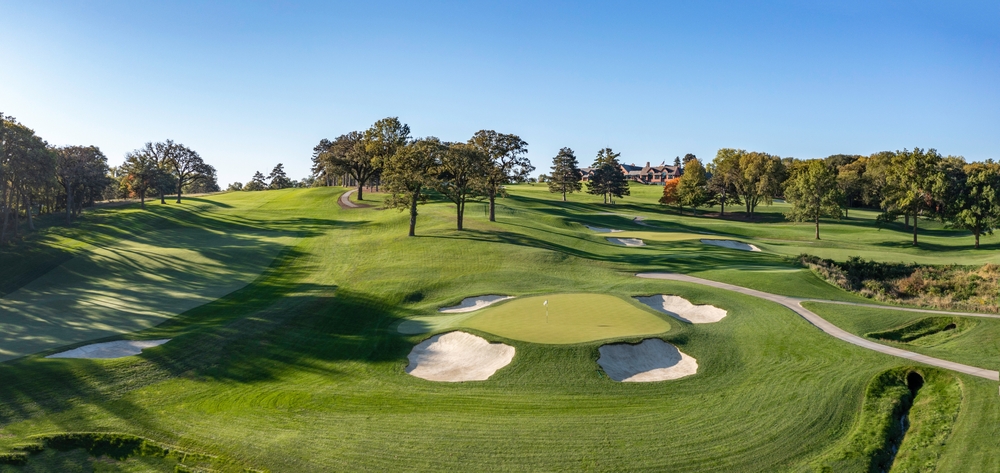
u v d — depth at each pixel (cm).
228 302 4122
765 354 3038
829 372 2745
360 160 9656
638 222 9488
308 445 2092
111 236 6662
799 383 2628
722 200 11875
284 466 1964
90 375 2641
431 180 6544
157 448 2097
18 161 5888
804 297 4431
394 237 6631
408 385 2702
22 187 6519
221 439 2147
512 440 2116
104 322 3503
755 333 3356
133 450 2097
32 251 5556
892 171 8562
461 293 4553
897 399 2475
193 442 2131
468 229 6962
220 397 2553
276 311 3875
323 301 4184
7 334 3189
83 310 3759
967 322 3544
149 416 2331
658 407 2414
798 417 2292
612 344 2959
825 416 2300
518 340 3025
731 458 1998
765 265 5716
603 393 2544
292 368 2953
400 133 9462
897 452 2109
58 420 2241
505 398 2498
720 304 3988
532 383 2628
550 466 1948
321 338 3428
